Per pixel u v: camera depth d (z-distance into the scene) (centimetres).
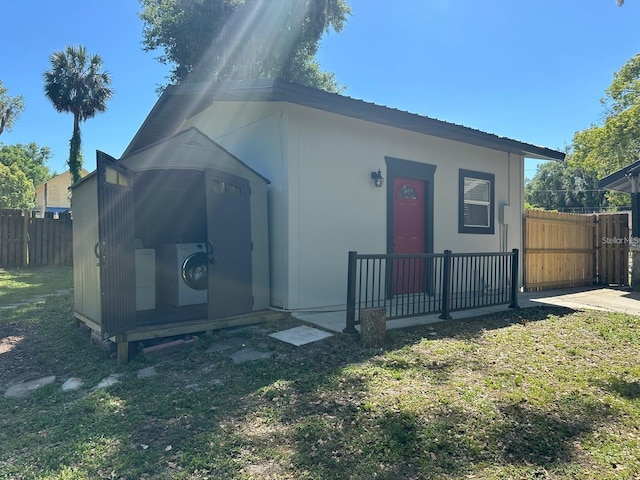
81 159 2405
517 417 329
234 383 405
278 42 1803
